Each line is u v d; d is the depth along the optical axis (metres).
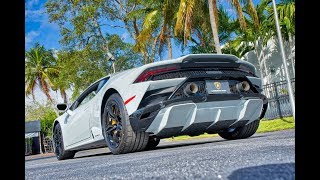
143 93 3.07
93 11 21.03
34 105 33.56
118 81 3.37
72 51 22.19
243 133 3.82
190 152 2.03
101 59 22.31
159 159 1.73
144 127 3.11
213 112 3.17
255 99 3.30
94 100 3.77
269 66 22.03
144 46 19.92
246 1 14.66
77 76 22.20
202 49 20.86
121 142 3.26
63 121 4.57
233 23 21.34
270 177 0.71
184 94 3.09
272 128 8.65
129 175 1.12
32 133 28.22
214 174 0.87
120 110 3.27
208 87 3.15
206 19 16.70
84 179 1.18
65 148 4.54
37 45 34.31
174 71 3.16
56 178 1.39
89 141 3.96
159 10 18.17
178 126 3.15
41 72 34.19
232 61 3.35
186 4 14.99
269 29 20.42
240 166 0.95
